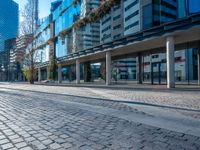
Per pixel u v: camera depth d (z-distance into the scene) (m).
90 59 38.97
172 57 19.28
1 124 6.41
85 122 6.62
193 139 4.86
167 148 4.26
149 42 22.06
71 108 9.48
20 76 102.38
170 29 18.81
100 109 9.16
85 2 47.12
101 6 39.72
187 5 39.19
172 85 19.55
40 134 5.32
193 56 48.09
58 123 6.52
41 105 10.52
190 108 9.06
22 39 50.78
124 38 24.17
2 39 112.44
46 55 64.50
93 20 44.88
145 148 4.26
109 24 56.03
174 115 7.73
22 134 5.31
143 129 5.75
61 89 23.58
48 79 56.59
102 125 6.22
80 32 51.53
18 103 11.39
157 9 50.50
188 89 18.03
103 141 4.72
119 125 6.21
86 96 14.69
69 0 59.66
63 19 63.59
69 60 40.53
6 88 28.12
